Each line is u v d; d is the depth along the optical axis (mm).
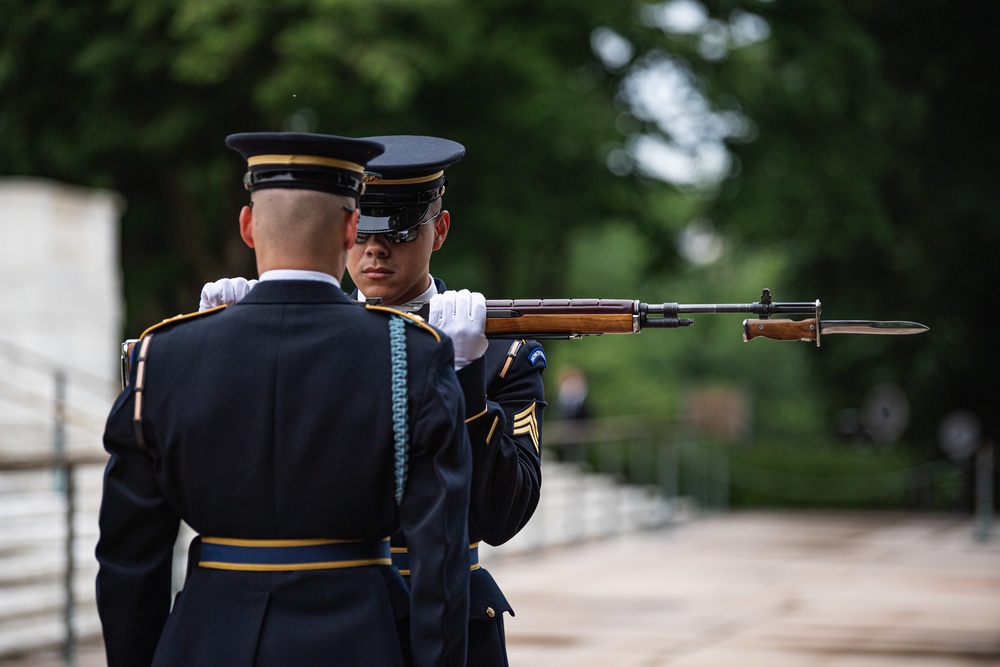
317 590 4855
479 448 5344
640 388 74938
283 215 4980
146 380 4996
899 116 37406
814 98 36562
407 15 30234
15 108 32938
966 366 40188
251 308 4996
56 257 25656
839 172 37250
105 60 30500
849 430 42188
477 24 32688
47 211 25391
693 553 25156
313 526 4863
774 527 30609
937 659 14453
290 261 5023
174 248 38688
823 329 5527
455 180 35625
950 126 38625
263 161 5000
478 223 35594
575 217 38281
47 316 25250
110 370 26750
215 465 4871
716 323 82250
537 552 25141
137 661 5023
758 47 36656
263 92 29734
